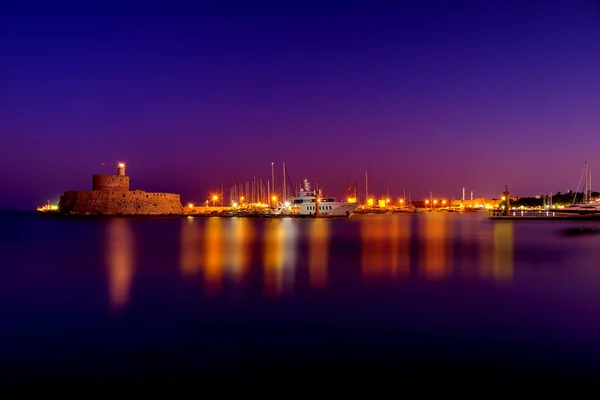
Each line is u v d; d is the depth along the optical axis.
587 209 106.12
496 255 34.19
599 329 14.36
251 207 152.50
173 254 35.81
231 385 10.54
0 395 10.08
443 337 13.66
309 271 26.33
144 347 13.04
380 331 14.31
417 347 12.83
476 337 13.65
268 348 12.86
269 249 39.66
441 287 21.25
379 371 11.20
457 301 18.27
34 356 12.40
